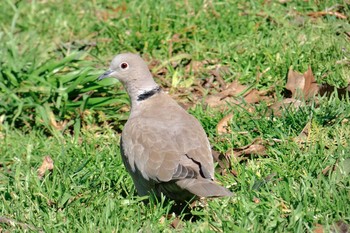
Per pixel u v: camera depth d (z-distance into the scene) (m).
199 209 9.55
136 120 10.05
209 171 9.23
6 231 9.48
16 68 14.16
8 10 17.27
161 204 9.38
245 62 13.58
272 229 8.69
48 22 16.44
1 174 11.47
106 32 15.48
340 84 12.34
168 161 9.23
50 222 9.59
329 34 13.77
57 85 13.88
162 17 15.13
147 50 14.67
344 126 10.96
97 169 10.87
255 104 12.34
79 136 12.98
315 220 8.86
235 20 14.73
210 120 11.92
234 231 8.67
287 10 14.91
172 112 10.04
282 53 13.50
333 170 9.79
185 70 13.98
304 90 12.23
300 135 10.89
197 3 15.42
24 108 13.66
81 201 10.12
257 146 10.79
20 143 12.66
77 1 17.06
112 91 13.77
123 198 9.98
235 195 9.60
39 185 10.45
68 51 15.13
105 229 9.13
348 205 8.94
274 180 9.92
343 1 14.62
